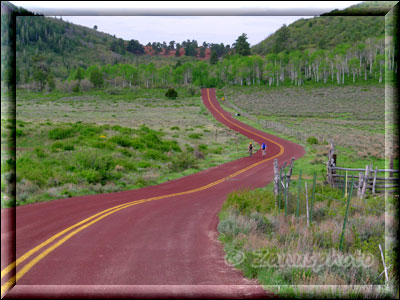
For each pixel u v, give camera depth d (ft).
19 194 56.75
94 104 402.31
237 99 463.42
